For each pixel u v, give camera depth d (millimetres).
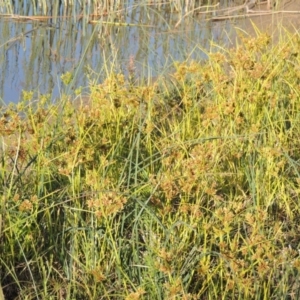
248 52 4258
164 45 7320
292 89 4211
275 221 3297
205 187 3088
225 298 2895
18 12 8789
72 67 6875
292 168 3689
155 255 2949
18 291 2990
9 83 6527
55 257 3133
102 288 2928
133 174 3443
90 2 8484
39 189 3242
